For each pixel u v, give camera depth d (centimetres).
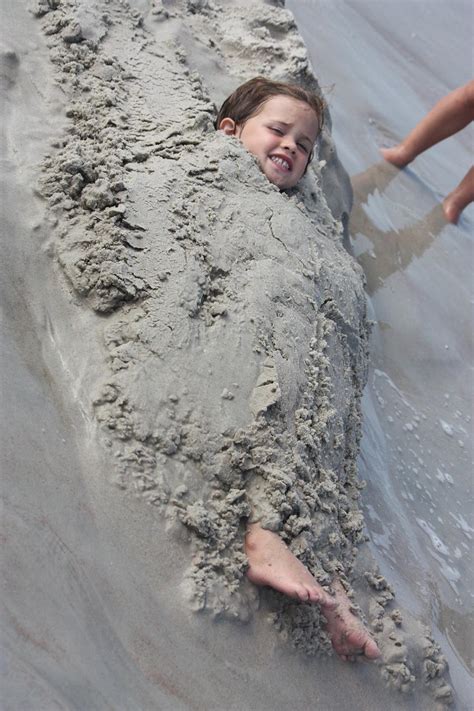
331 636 212
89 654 174
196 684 184
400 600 251
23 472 187
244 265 243
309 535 216
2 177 238
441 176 498
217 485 210
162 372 213
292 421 227
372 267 404
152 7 335
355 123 493
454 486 325
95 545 187
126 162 254
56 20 292
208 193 254
